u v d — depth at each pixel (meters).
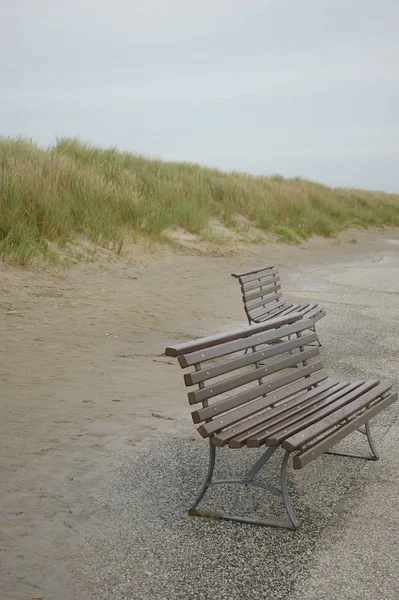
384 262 19.91
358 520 3.91
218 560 3.45
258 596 3.12
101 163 18.89
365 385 5.05
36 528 3.71
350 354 8.15
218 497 4.22
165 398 6.23
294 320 5.18
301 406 4.50
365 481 4.49
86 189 15.41
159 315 9.89
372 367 7.51
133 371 7.04
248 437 3.78
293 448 3.59
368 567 3.38
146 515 3.94
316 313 8.43
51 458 4.68
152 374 6.99
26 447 4.84
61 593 3.12
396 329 9.76
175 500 4.16
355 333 9.42
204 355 3.95
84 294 10.73
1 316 8.87
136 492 4.25
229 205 22.00
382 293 13.49
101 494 4.19
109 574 3.29
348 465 4.79
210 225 19.66
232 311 10.55
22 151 16.44
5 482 4.25
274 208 23.53
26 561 3.37
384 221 34.28
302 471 4.67
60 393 6.12
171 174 21.48
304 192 29.59
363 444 5.21
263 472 4.66
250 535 3.73
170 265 14.45
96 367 7.07
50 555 3.44
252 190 24.39
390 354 8.16
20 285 10.49
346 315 10.88
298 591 3.17
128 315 9.71
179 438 5.23
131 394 6.26
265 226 21.83
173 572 3.33
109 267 12.91
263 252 18.83
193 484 4.41
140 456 4.83
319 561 3.44
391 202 40.50
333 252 21.33
